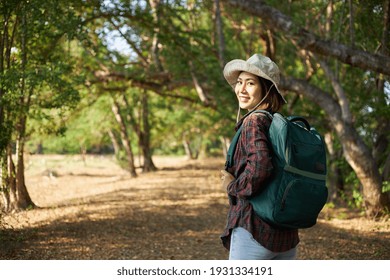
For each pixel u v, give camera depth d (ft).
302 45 29.07
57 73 25.84
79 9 35.96
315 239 29.12
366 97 38.47
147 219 37.27
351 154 35.24
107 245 26.63
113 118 86.99
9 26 28.30
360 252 25.08
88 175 96.68
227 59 41.63
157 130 103.96
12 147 38.06
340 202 46.75
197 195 55.98
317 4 37.50
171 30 43.88
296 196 8.11
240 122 9.12
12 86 24.07
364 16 32.27
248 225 8.40
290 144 8.23
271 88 9.25
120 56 49.93
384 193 35.29
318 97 36.86
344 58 28.12
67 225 32.24
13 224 30.73
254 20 43.37
